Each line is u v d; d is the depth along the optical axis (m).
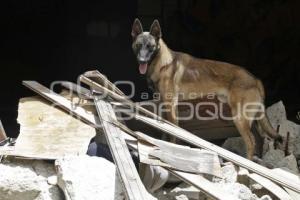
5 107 9.15
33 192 5.65
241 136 6.83
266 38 9.51
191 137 6.27
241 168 6.06
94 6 10.90
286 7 9.48
